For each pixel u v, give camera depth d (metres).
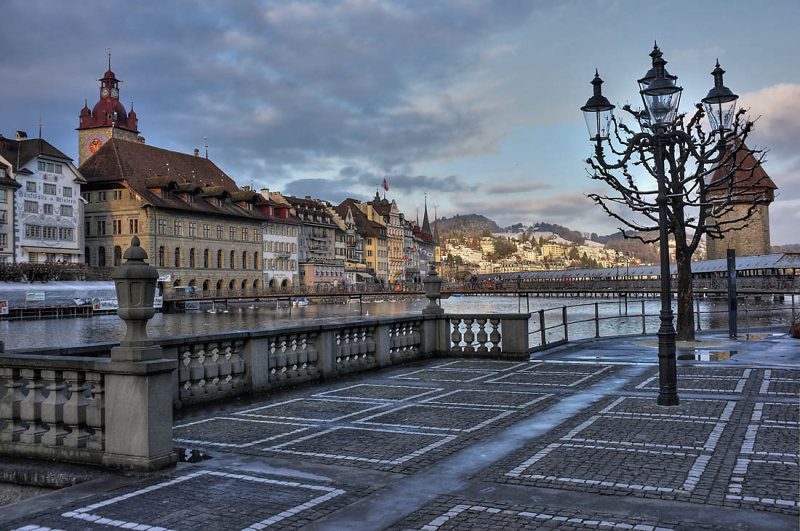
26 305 94.19
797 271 124.94
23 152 106.19
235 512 6.82
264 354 14.78
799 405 12.01
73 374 8.79
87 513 6.83
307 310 126.88
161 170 131.88
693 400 12.73
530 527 6.29
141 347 8.44
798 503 6.80
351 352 17.61
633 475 7.89
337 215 180.38
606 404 12.53
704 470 8.04
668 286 12.47
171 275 124.00
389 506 6.95
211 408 12.93
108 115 152.25
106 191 123.69
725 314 85.94
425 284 21.48
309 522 6.52
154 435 8.36
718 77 21.09
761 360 18.50
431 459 8.78
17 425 9.24
